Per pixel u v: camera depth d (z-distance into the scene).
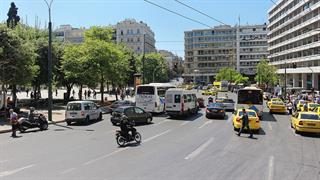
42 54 44.00
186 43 177.38
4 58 31.03
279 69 110.62
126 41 152.38
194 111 35.62
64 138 19.36
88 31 52.91
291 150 15.91
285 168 12.09
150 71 93.75
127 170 11.52
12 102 32.47
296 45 96.56
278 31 116.25
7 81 31.73
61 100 51.38
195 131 22.58
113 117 26.27
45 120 23.84
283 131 23.28
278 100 41.66
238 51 164.25
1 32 31.44
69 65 44.75
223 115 31.80
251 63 162.88
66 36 161.88
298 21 93.62
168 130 23.06
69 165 12.30
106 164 12.48
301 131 21.50
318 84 84.44
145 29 154.88
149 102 34.28
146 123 27.45
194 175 10.89
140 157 13.80
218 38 169.75
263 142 18.28
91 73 44.97
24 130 22.47
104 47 45.25
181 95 31.59
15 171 11.45
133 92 72.19
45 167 12.00
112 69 46.25
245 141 18.50
